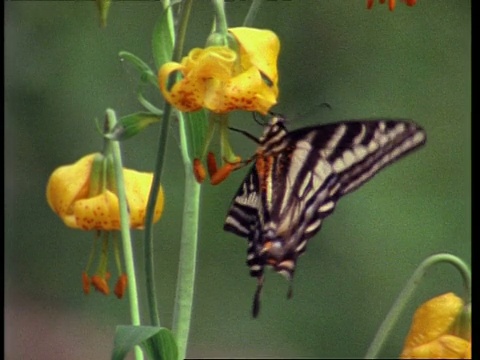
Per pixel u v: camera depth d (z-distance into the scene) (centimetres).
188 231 71
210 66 66
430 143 110
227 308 106
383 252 108
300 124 109
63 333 108
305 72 110
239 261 106
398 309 68
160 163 68
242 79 67
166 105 67
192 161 69
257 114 72
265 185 72
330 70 110
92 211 72
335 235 108
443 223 108
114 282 107
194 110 67
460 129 111
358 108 111
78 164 72
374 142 71
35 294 110
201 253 106
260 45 67
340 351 107
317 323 107
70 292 109
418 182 110
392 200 109
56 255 111
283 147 72
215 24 67
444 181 110
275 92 67
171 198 105
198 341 106
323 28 110
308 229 73
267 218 72
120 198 71
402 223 109
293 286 107
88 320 108
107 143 72
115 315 108
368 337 107
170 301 105
